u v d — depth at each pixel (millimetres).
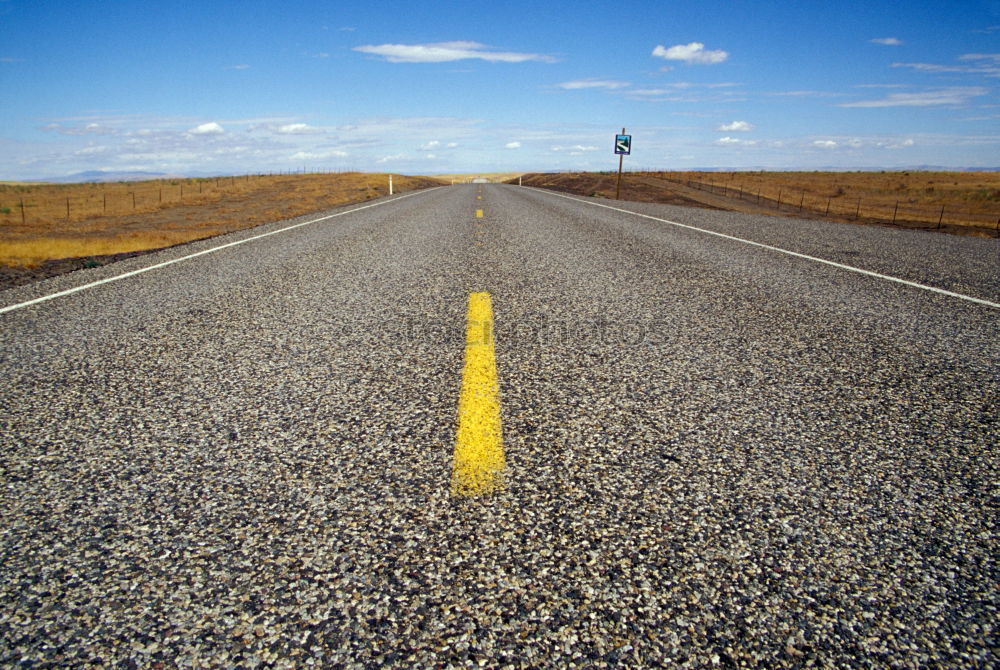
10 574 1415
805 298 4531
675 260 6395
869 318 3910
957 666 1136
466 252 7125
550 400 2451
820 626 1236
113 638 1210
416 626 1233
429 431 2150
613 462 1918
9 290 5363
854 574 1396
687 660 1146
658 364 2932
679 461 1930
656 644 1185
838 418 2291
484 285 5059
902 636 1212
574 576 1383
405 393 2537
